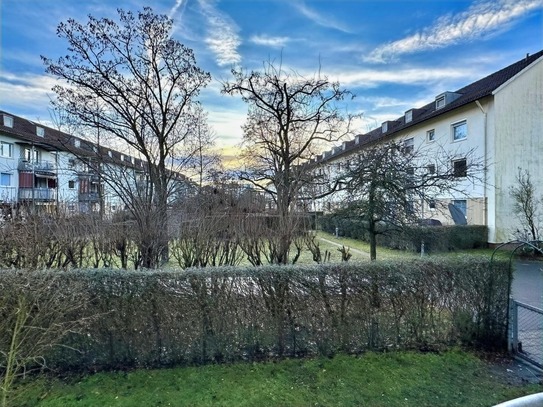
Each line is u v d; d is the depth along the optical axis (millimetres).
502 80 13977
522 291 6980
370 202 7668
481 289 3730
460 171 9242
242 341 3391
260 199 7941
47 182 21688
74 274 3227
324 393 2834
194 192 8508
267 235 6105
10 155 21734
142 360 3281
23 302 2707
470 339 3684
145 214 6125
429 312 3646
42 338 2879
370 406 2652
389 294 3580
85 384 2969
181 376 3100
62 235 5766
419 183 7941
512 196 12688
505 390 2883
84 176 8891
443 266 3688
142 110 9773
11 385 2750
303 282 3467
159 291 3297
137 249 6066
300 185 8625
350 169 8148
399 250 12523
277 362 3336
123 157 8961
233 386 2936
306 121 11406
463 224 13500
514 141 13094
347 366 3268
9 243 5230
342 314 3504
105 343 3244
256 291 3432
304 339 3459
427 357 3457
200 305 3338
